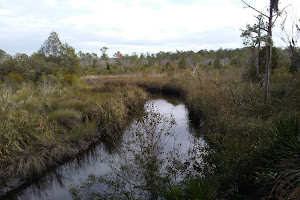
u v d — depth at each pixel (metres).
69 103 9.05
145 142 5.79
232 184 3.75
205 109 9.20
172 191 3.19
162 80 20.09
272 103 7.21
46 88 11.28
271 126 5.00
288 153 3.35
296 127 3.67
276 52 12.79
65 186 5.22
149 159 4.80
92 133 7.51
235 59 20.00
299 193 2.66
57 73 14.52
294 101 6.62
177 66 26.16
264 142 4.07
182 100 15.27
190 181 3.39
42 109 7.92
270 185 3.36
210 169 4.25
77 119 7.95
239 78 11.75
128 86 15.49
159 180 4.17
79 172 5.78
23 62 15.01
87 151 6.91
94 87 15.23
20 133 5.93
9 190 4.93
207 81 14.02
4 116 6.48
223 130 6.68
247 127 5.78
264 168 3.48
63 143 6.47
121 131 8.27
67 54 16.36
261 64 11.00
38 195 4.95
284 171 3.12
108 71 28.67
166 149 6.39
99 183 5.02
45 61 16.66
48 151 6.02
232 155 3.91
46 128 6.47
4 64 14.59
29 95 9.88
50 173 5.68
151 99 15.87
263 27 6.90
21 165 5.23
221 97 9.50
